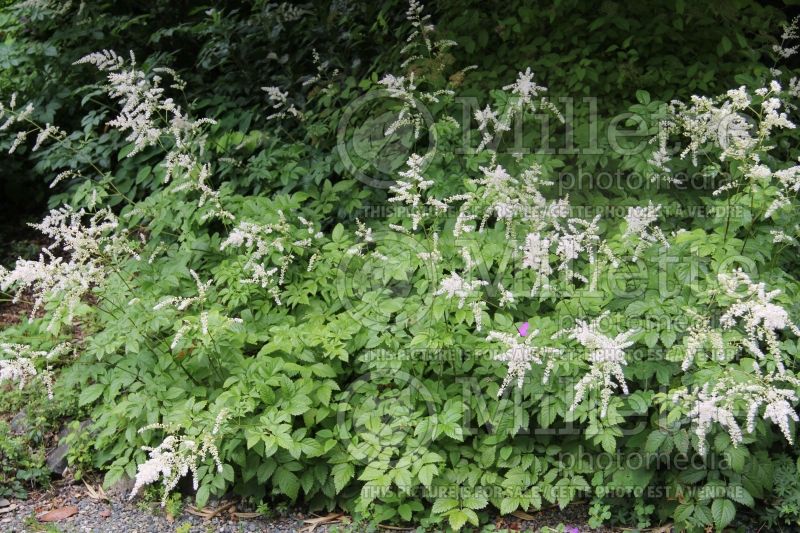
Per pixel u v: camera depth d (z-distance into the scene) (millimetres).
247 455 3867
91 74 7141
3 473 4145
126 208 5215
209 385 4203
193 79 6926
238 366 4086
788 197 4219
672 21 5113
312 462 3875
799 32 5844
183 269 4504
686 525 3539
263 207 4656
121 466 3973
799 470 3574
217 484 3711
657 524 3746
